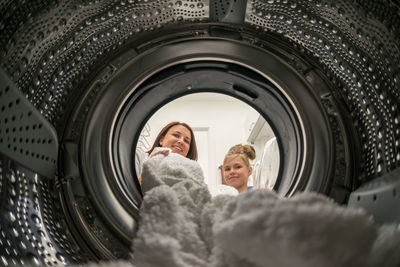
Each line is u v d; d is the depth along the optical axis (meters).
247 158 2.03
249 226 0.34
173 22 0.92
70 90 0.83
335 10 0.71
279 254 0.32
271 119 1.08
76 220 0.79
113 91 0.89
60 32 0.68
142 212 0.57
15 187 0.60
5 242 0.48
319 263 0.29
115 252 0.79
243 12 0.88
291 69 0.91
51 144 0.75
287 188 0.91
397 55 0.58
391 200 0.54
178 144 1.93
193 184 0.77
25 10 0.55
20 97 0.58
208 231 0.58
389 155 0.66
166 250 0.42
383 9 0.57
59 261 0.61
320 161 0.85
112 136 0.89
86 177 0.83
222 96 3.31
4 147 0.54
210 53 0.94
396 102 0.62
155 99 1.03
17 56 0.56
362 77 0.75
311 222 0.31
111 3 0.76
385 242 0.32
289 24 0.85
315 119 0.88
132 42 0.92
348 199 0.80
